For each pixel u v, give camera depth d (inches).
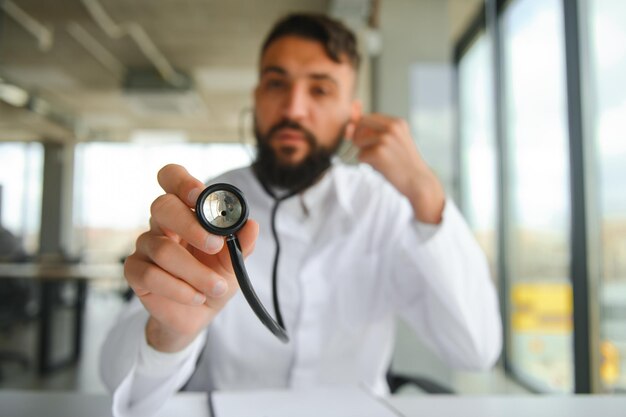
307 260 31.0
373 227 33.9
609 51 72.9
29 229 254.4
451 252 27.5
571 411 22.3
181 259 15.5
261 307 14.7
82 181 297.0
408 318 35.1
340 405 22.6
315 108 30.0
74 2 143.2
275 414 21.2
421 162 27.2
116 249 302.5
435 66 112.0
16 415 21.0
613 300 74.0
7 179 247.3
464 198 128.7
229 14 150.2
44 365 120.6
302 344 30.1
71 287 147.2
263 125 30.7
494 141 118.3
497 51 116.9
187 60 193.5
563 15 82.6
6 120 257.9
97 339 157.9
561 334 90.0
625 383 71.1
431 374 96.4
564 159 88.1
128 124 300.0
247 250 15.0
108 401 23.3
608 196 74.7
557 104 90.7
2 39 169.9
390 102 110.8
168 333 19.9
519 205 112.0
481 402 23.6
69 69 201.2
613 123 72.7
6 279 124.7
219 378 30.4
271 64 30.1
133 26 160.9
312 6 142.9
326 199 33.5
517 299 113.3
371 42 115.1
